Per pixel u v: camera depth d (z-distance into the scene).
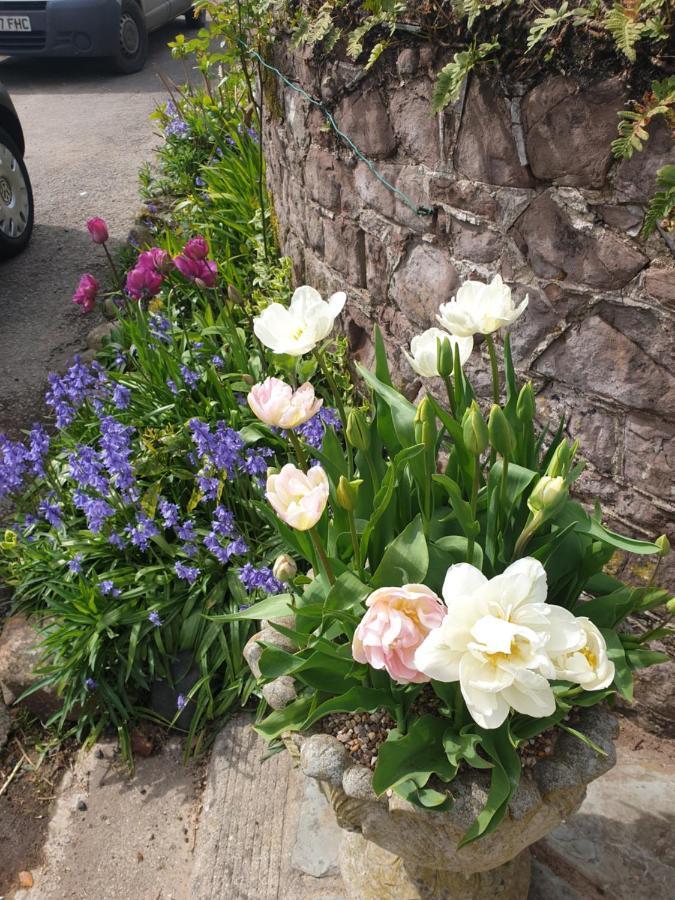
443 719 1.52
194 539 2.70
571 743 1.49
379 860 1.99
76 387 3.19
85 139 7.14
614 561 2.30
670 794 2.29
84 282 3.48
